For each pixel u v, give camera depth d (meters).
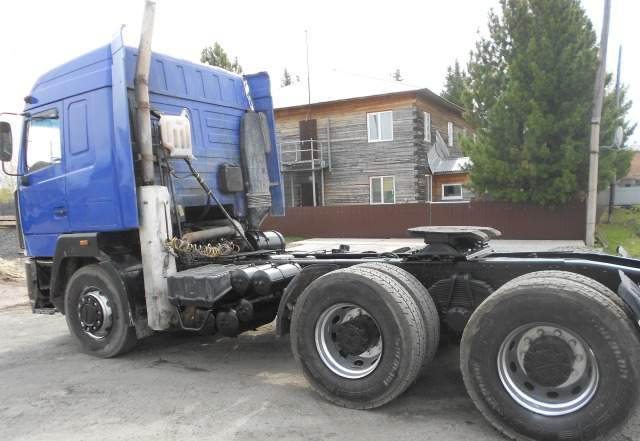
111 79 5.37
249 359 5.62
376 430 3.76
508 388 3.55
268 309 5.50
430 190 26.75
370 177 26.00
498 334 3.54
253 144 6.95
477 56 18.42
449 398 4.30
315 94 27.58
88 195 5.59
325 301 4.19
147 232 5.29
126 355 5.89
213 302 4.97
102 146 5.43
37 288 6.50
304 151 26.70
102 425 4.04
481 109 18.20
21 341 6.82
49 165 6.01
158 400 4.51
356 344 4.12
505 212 18.22
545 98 16.11
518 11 16.55
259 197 6.95
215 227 6.36
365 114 25.92
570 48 15.59
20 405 4.54
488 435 3.64
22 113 6.23
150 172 5.36
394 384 3.92
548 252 4.75
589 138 15.81
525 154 16.25
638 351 3.16
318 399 4.38
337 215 21.12
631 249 14.61
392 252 5.15
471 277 4.23
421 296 4.08
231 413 4.16
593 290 3.34
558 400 3.44
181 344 6.28
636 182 29.03
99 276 5.67
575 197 17.16
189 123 5.80
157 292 5.32
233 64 23.78
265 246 6.90
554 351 3.42
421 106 25.66
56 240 6.01
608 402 3.21
